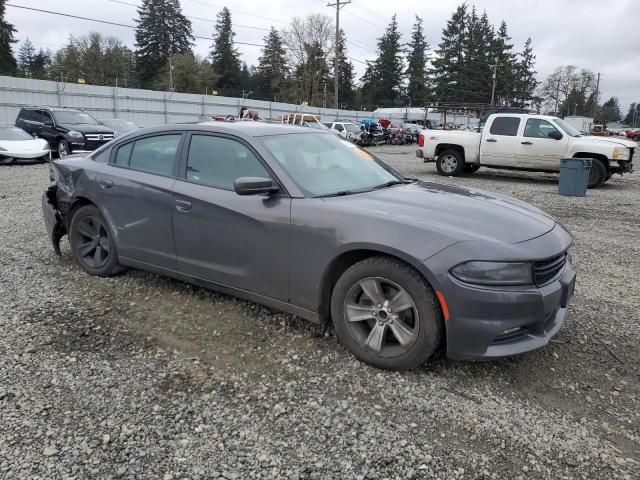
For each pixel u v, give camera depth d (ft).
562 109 324.39
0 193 33.45
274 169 11.99
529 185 44.80
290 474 7.73
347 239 10.53
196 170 13.30
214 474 7.71
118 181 14.73
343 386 10.11
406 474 7.78
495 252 9.57
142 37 265.54
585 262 19.99
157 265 14.21
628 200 36.86
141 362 10.93
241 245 12.16
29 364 10.75
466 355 9.73
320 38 236.22
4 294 14.66
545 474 7.85
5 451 8.07
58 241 17.92
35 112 62.13
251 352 11.44
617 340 12.46
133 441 8.39
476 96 267.59
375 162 14.78
